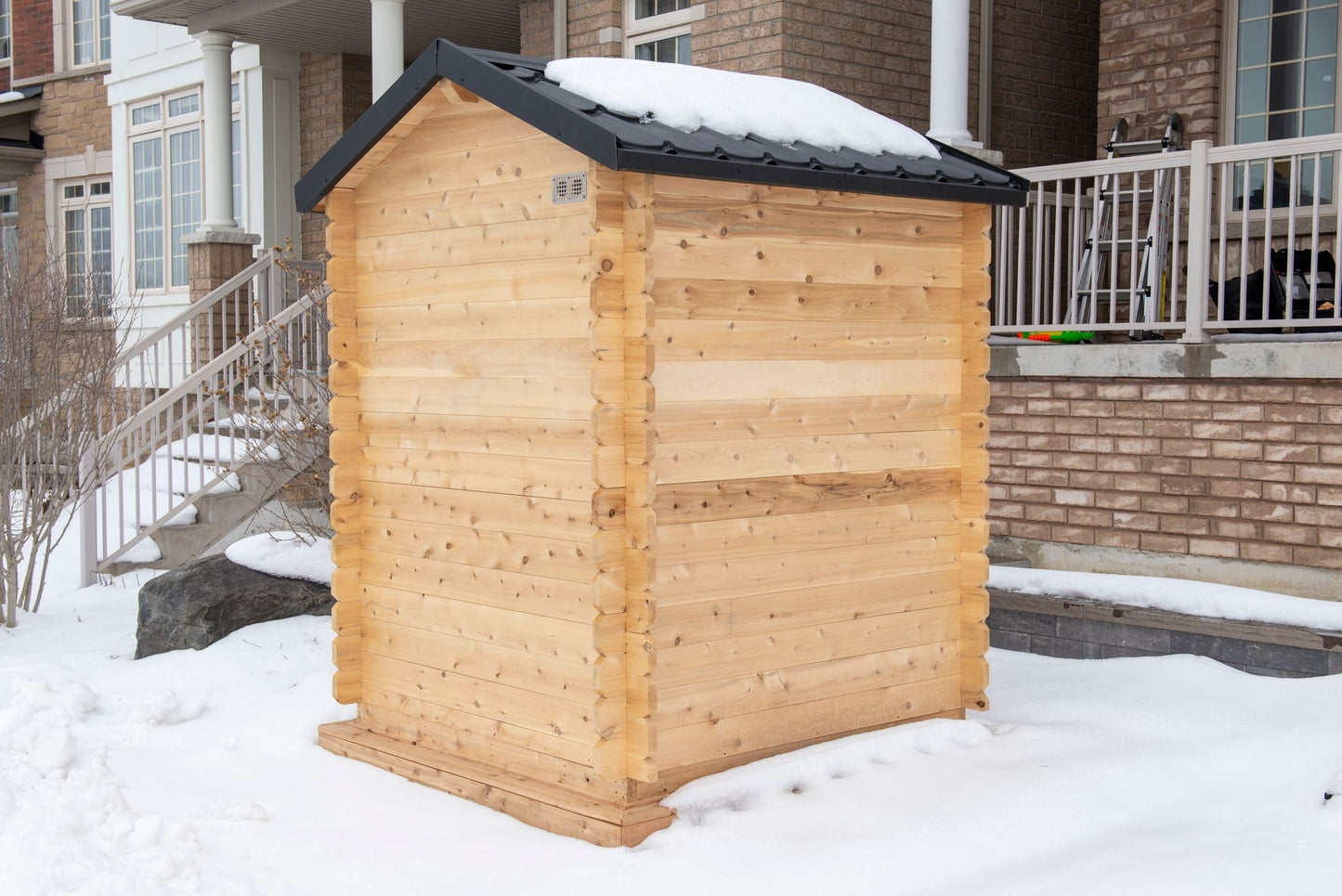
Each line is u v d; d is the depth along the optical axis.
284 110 14.45
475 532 5.12
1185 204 8.70
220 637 7.39
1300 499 6.35
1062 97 11.27
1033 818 4.57
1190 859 4.14
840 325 5.11
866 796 4.75
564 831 4.66
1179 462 6.77
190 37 15.08
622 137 4.29
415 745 5.45
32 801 4.73
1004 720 5.66
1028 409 7.35
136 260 16.17
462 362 5.13
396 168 5.40
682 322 4.66
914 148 5.45
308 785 5.26
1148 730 5.45
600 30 10.55
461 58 4.80
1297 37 8.52
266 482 9.54
